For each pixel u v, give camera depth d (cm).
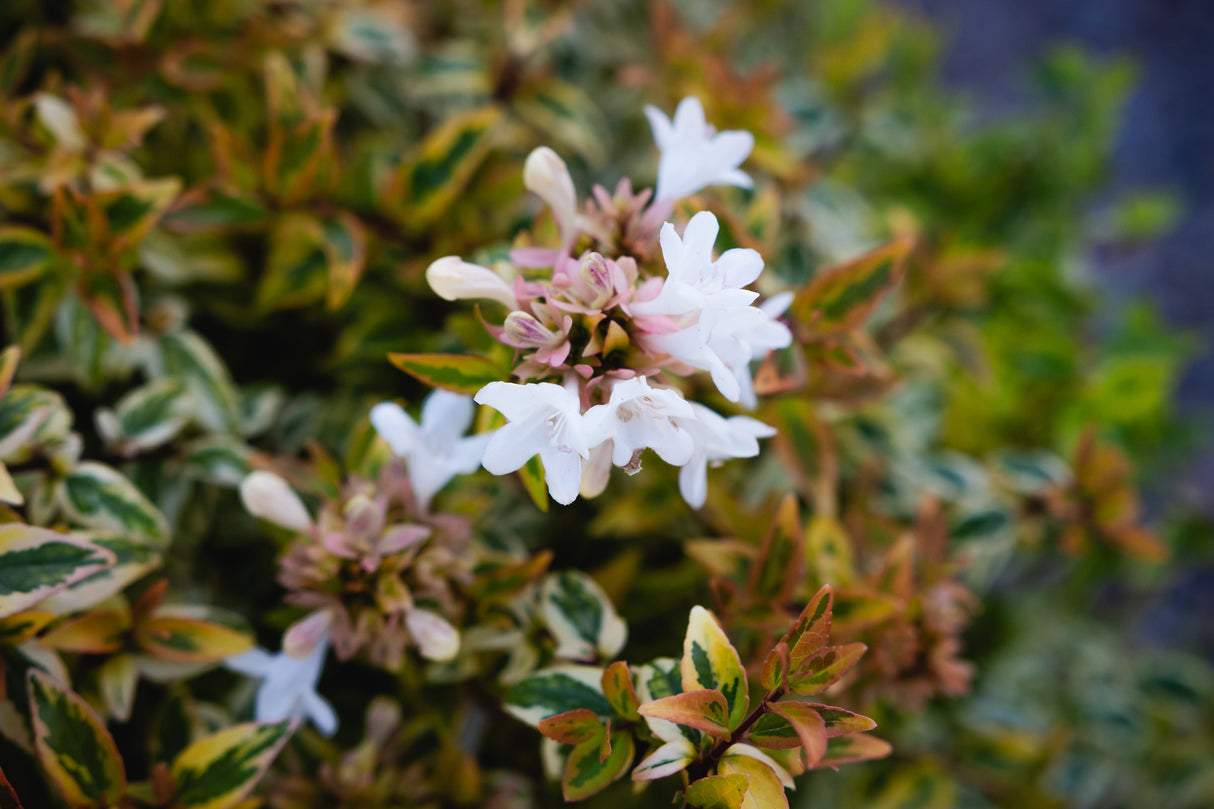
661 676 24
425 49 36
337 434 32
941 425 41
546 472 22
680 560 32
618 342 22
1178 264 72
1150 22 85
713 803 22
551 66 37
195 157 33
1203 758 42
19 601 24
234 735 25
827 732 22
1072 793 39
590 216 24
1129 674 45
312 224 29
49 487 27
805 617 22
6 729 25
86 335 30
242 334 33
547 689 25
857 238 36
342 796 27
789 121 35
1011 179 52
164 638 26
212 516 31
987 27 82
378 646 25
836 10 50
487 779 29
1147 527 49
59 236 27
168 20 32
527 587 27
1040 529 35
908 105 52
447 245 31
